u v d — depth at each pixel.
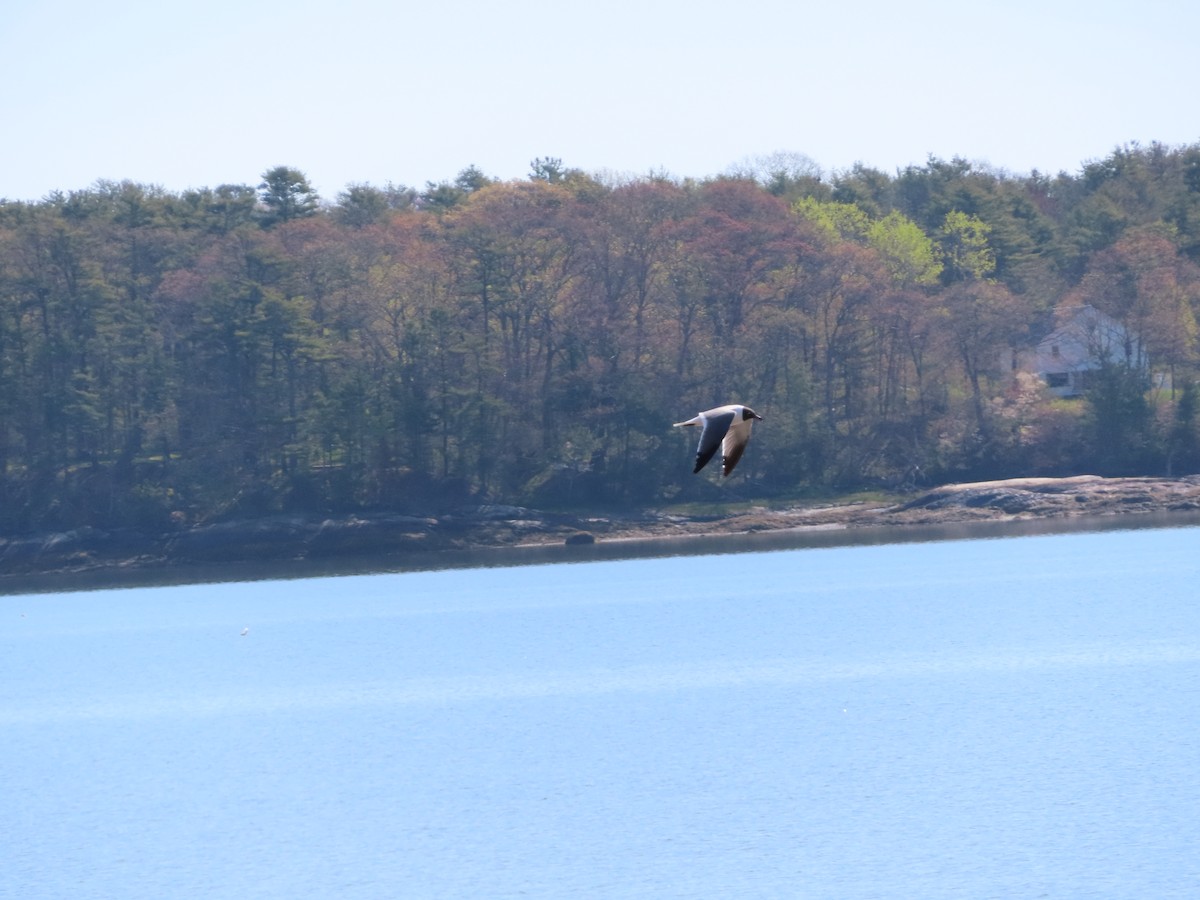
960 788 51.03
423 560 155.50
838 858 44.09
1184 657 75.50
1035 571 120.25
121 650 104.75
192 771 61.75
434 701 75.38
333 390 162.50
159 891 45.22
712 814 49.75
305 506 164.00
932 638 88.06
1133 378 168.50
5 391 167.00
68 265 172.25
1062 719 61.12
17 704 84.25
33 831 53.00
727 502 168.62
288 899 43.53
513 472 168.00
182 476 164.12
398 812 52.66
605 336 170.50
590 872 44.22
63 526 164.75
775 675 77.56
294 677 87.75
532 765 58.53
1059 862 42.59
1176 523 150.75
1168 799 48.12
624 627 100.56
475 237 168.25
